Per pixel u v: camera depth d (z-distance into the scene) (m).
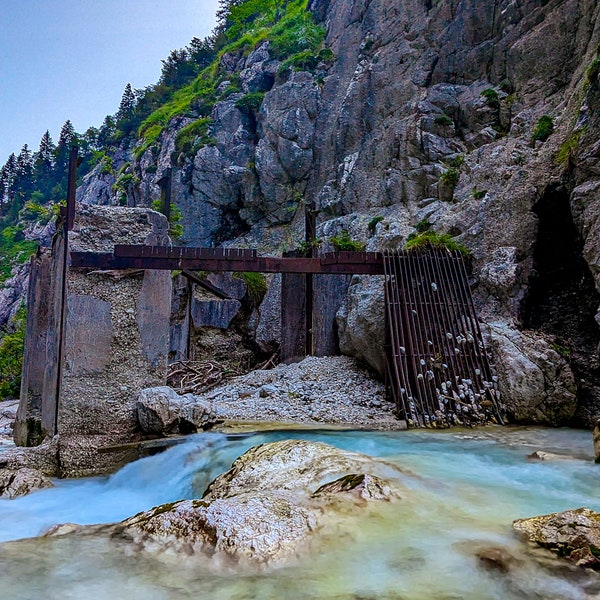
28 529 5.27
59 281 8.79
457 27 19.45
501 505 4.44
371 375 12.08
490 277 10.51
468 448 6.87
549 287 10.68
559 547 3.36
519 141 13.03
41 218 76.94
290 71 29.25
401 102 20.98
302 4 40.47
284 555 3.41
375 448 6.86
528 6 16.61
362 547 3.54
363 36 26.16
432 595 2.94
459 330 9.80
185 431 8.00
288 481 4.73
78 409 8.03
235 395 11.91
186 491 6.39
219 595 3.02
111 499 6.47
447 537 3.68
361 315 11.80
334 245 15.02
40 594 3.10
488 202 11.58
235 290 20.28
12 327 40.72
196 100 39.81
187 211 30.42
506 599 2.89
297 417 9.23
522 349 9.16
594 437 6.14
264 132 28.70
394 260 10.30
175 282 19.41
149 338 8.65
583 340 9.53
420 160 18.00
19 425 9.71
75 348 8.19
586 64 12.77
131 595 3.07
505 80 16.75
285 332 14.93
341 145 23.59
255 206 28.75
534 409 8.66
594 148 9.31
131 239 9.10
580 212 9.41
